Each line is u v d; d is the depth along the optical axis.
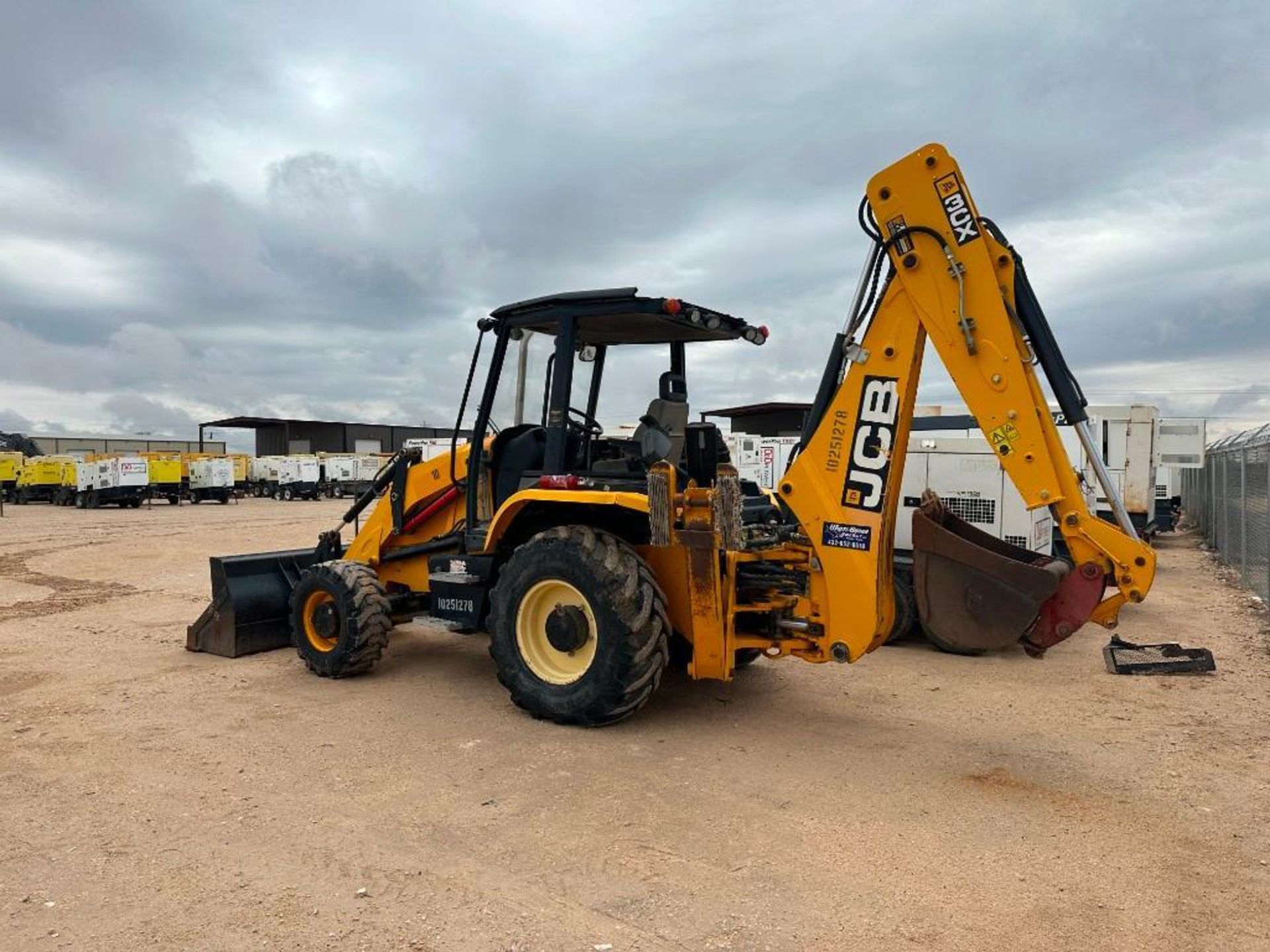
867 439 4.68
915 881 3.34
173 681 6.39
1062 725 5.39
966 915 3.08
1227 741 5.05
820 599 4.84
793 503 4.88
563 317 5.60
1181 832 3.79
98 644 7.73
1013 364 4.33
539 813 3.98
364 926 3.02
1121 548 4.27
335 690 6.12
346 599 6.25
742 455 17.98
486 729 5.23
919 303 4.51
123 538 19.05
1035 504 4.36
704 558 4.88
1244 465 11.33
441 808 4.04
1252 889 3.27
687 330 5.91
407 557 6.82
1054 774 4.50
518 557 5.39
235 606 7.11
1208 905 3.15
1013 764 4.66
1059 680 6.53
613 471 5.81
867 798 4.17
